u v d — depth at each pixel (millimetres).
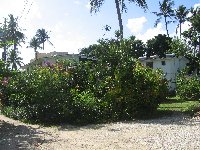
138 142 12367
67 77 20219
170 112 22422
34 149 11375
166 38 49875
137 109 20516
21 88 19859
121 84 20266
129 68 20656
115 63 21469
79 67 21234
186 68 41125
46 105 18594
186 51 49375
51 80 18922
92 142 12578
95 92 20922
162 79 21969
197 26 54000
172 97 35812
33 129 16109
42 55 51062
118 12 39062
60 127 16906
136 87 20359
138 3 39250
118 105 20047
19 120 19562
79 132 15148
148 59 45094
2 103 24266
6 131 15359
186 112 22047
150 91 20625
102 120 18828
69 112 18406
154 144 11898
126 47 21922
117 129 15844
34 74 19859
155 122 18234
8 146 11898
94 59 24109
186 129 15359
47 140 13062
